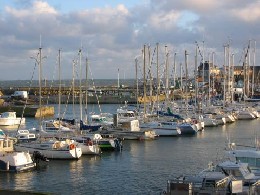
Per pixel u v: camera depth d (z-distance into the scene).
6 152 44.38
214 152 55.31
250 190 26.72
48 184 38.41
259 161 32.94
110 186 37.84
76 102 152.88
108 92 176.25
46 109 114.25
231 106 107.75
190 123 75.81
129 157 51.59
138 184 38.44
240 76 141.00
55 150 48.72
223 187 26.67
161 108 92.38
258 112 105.94
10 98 152.88
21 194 31.41
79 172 43.22
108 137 59.75
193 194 26.38
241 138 68.88
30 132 67.81
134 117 80.31
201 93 117.12
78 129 65.94
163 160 49.81
